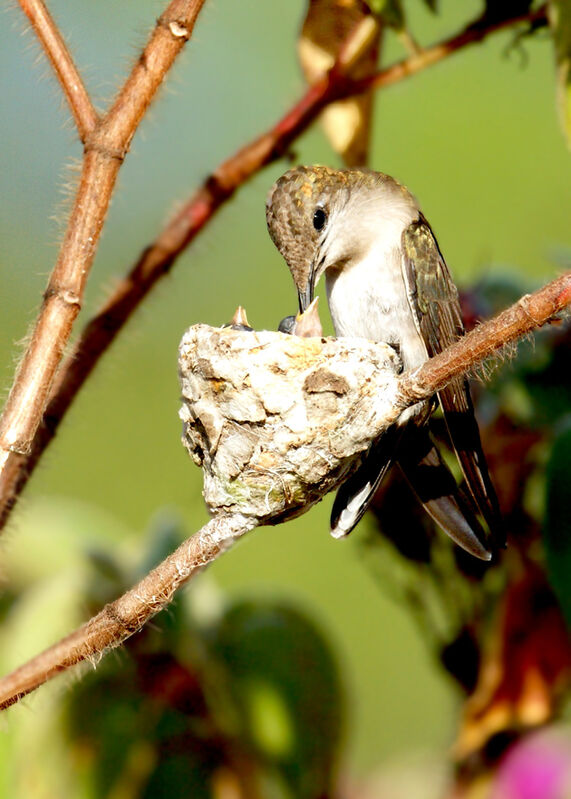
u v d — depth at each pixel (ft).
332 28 22.31
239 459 18.88
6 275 37.24
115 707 22.04
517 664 22.25
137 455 38.55
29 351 14.97
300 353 19.67
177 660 22.45
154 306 20.51
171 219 20.79
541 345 22.93
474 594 22.40
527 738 22.26
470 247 38.96
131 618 14.57
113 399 38.47
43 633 21.39
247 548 36.09
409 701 33.73
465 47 22.11
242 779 22.21
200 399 19.86
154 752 22.07
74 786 21.62
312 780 22.62
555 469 20.18
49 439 18.89
